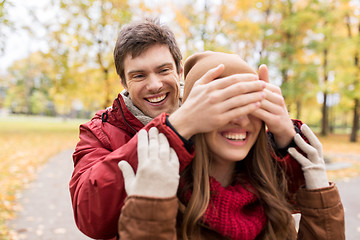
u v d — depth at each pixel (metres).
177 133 0.88
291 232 1.15
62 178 7.03
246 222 1.00
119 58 1.49
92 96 14.43
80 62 12.25
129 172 0.92
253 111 0.85
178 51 1.57
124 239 0.82
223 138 0.98
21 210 4.74
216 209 0.98
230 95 0.83
